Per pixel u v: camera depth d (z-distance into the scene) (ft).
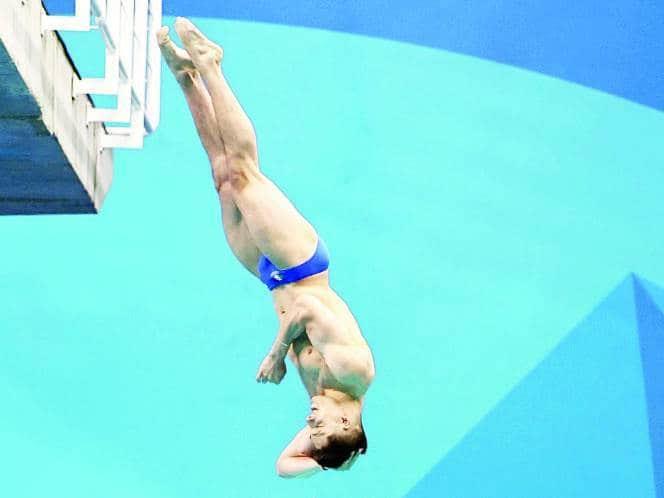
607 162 145.28
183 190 141.49
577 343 141.38
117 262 140.15
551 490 138.62
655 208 144.56
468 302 141.79
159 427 138.21
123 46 105.81
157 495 137.39
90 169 112.78
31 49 94.94
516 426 139.64
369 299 141.49
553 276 142.72
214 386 138.92
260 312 140.05
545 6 147.43
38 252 140.15
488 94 145.79
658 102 146.51
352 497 138.10
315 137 144.05
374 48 145.59
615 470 139.23
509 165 144.66
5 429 137.80
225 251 140.77
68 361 138.72
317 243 94.79
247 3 145.28
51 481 137.18
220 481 137.69
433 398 139.74
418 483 138.51
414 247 142.61
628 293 142.72
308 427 96.22
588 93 146.51
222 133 93.91
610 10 147.64
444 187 143.84
